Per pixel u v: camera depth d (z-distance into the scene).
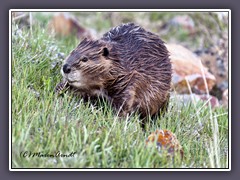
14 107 10.20
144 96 11.42
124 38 11.40
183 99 13.43
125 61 11.06
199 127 11.98
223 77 18.00
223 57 18.31
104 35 11.75
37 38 12.82
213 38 19.64
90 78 10.70
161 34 22.44
